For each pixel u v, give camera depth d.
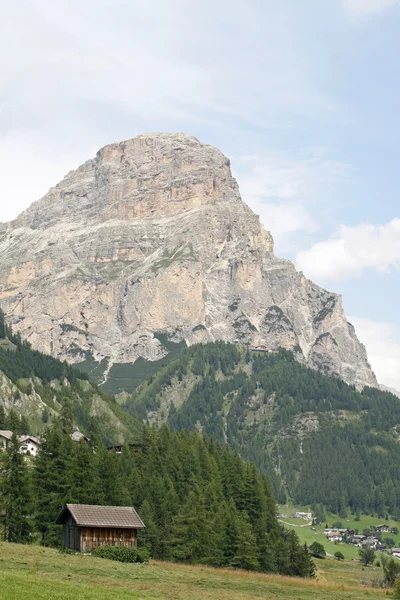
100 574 112.69
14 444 169.62
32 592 87.69
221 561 177.88
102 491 183.88
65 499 167.75
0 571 102.31
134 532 142.00
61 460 175.88
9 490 162.38
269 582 133.25
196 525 180.62
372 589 140.62
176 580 118.25
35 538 164.25
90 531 139.00
